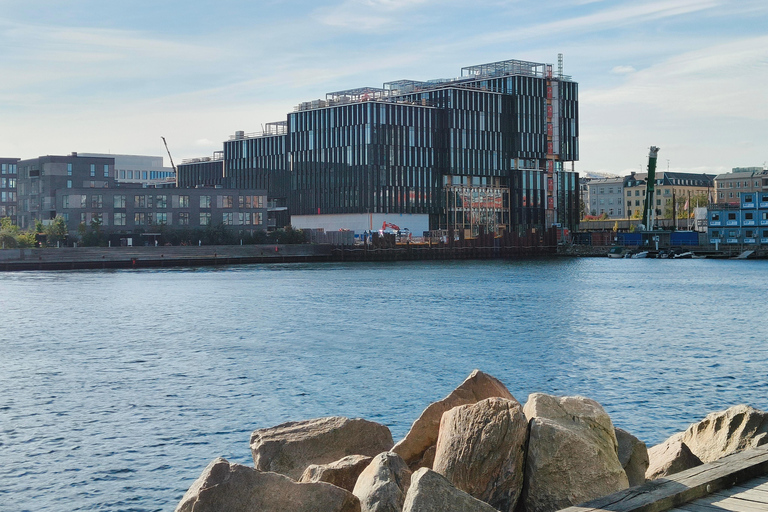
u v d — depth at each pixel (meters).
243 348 59.44
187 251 193.00
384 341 62.84
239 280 141.00
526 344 61.16
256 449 18.62
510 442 15.11
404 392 42.31
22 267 168.50
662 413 37.19
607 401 39.94
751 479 14.21
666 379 45.91
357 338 64.69
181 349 59.34
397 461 15.23
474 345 60.50
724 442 18.41
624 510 12.17
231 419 36.62
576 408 15.95
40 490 27.12
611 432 15.89
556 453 14.80
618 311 87.06
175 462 30.06
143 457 30.70
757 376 46.62
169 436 33.72
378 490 14.27
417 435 18.02
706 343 61.56
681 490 12.92
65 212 199.62
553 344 61.12
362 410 38.19
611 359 53.69
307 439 18.72
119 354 57.22
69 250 177.25
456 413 15.91
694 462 17.94
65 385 45.25
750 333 67.81
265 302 98.38
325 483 14.02
